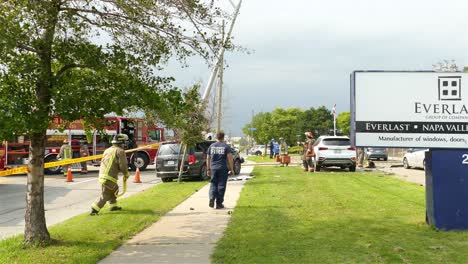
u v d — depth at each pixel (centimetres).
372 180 1711
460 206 805
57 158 2372
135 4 698
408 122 838
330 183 1605
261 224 877
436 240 729
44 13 656
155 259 652
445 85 831
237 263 617
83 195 1533
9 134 629
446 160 815
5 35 609
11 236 853
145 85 718
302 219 921
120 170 1055
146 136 2720
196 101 780
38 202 724
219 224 897
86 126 827
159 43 736
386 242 717
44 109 651
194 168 1880
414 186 1506
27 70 642
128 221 923
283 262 616
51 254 664
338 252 661
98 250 692
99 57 691
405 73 839
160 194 1367
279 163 3097
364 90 848
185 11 722
